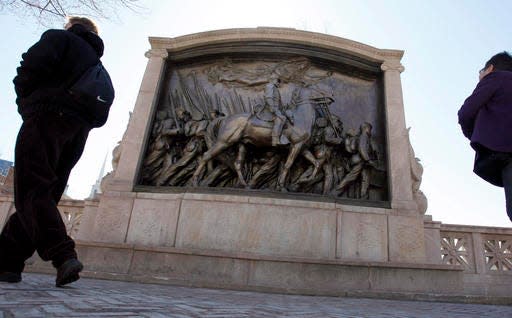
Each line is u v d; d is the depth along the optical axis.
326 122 8.79
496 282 7.83
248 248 7.20
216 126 8.77
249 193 7.76
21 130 2.85
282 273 6.29
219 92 9.43
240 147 8.30
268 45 9.76
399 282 6.39
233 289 5.77
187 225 7.39
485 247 8.22
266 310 2.80
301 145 8.20
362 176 8.24
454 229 8.21
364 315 2.99
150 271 6.40
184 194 7.67
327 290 5.84
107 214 7.64
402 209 7.62
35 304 1.88
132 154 8.34
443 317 3.18
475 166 2.88
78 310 1.82
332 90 9.38
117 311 1.94
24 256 2.99
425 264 6.50
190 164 8.55
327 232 7.33
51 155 2.86
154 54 9.62
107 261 6.48
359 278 6.34
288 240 7.25
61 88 2.90
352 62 9.58
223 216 7.43
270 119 8.39
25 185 2.73
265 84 9.30
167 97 9.48
